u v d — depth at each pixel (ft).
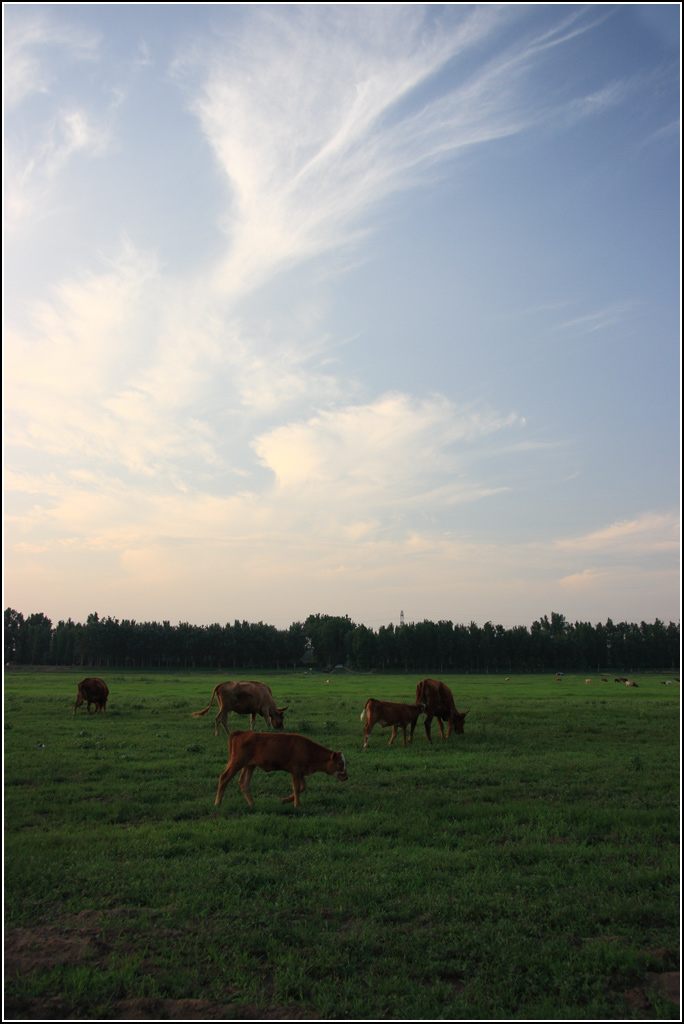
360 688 183.73
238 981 18.98
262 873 26.45
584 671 421.18
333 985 18.92
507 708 102.63
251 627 420.77
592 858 29.81
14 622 398.62
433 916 23.53
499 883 26.32
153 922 22.76
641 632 447.42
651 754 55.98
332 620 445.78
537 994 19.01
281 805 38.63
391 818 35.45
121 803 37.88
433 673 390.83
